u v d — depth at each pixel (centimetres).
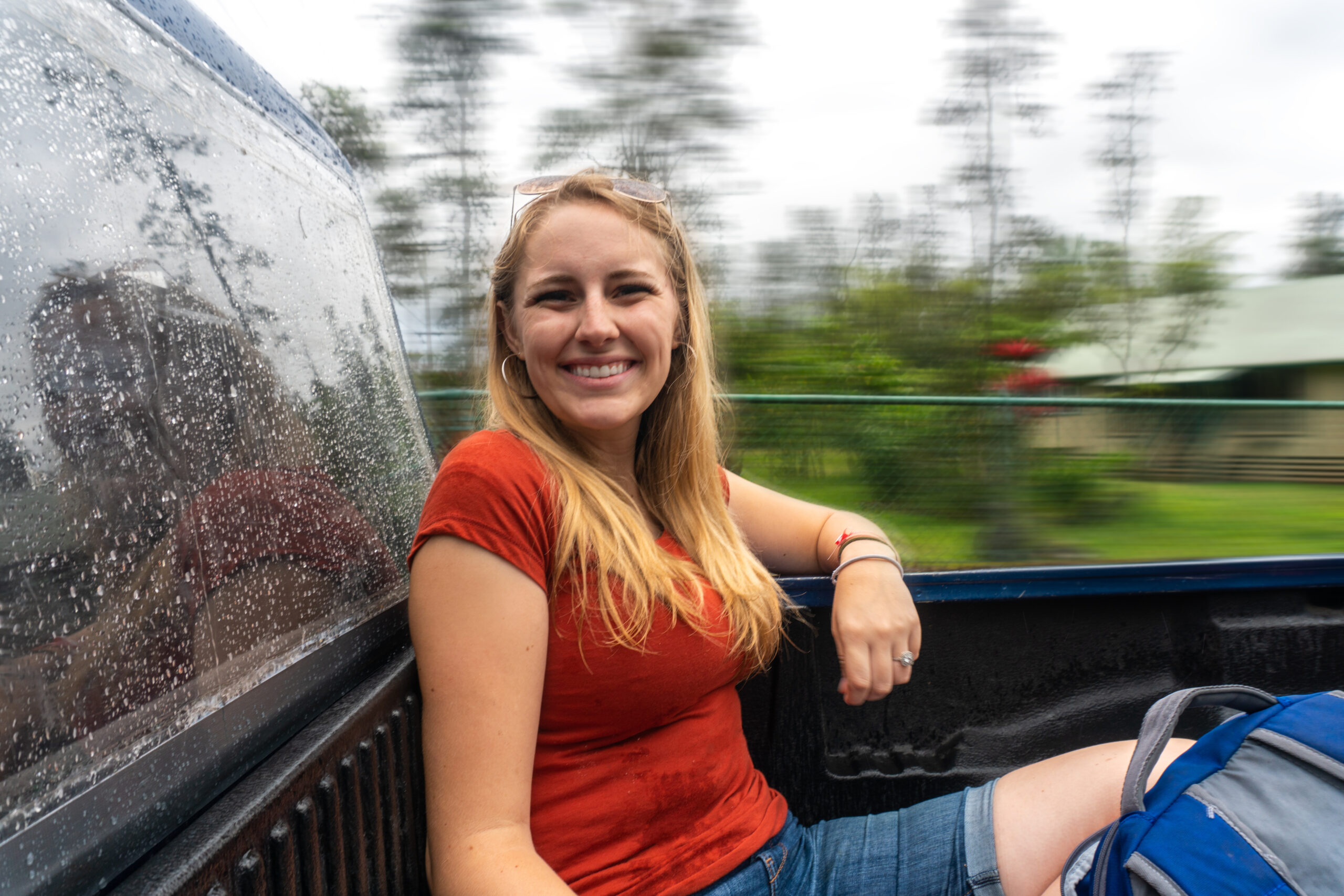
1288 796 87
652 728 108
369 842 87
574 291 114
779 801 122
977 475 402
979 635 163
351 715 86
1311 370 679
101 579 63
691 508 131
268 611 83
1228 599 170
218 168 89
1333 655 169
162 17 86
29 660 56
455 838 91
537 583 99
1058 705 166
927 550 397
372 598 108
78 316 64
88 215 67
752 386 572
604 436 126
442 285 491
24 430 58
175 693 68
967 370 593
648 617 105
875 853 117
